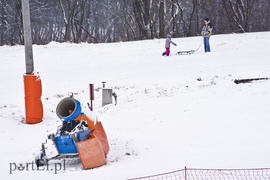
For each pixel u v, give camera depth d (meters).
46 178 7.48
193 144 8.96
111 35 76.88
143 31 51.53
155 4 57.41
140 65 22.00
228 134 9.41
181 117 11.28
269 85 13.87
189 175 6.86
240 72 17.03
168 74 18.62
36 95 12.53
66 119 8.36
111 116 12.34
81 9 57.91
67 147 8.36
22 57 27.62
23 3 12.62
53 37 73.56
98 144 8.17
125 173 7.32
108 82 18.25
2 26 62.97
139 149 9.12
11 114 13.81
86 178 7.23
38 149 9.84
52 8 69.44
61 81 19.30
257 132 9.35
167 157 8.21
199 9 60.72
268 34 33.81
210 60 21.41
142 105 13.15
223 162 7.53
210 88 14.50
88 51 29.05
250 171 6.93
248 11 54.22
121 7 68.25
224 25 57.44
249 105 11.68
